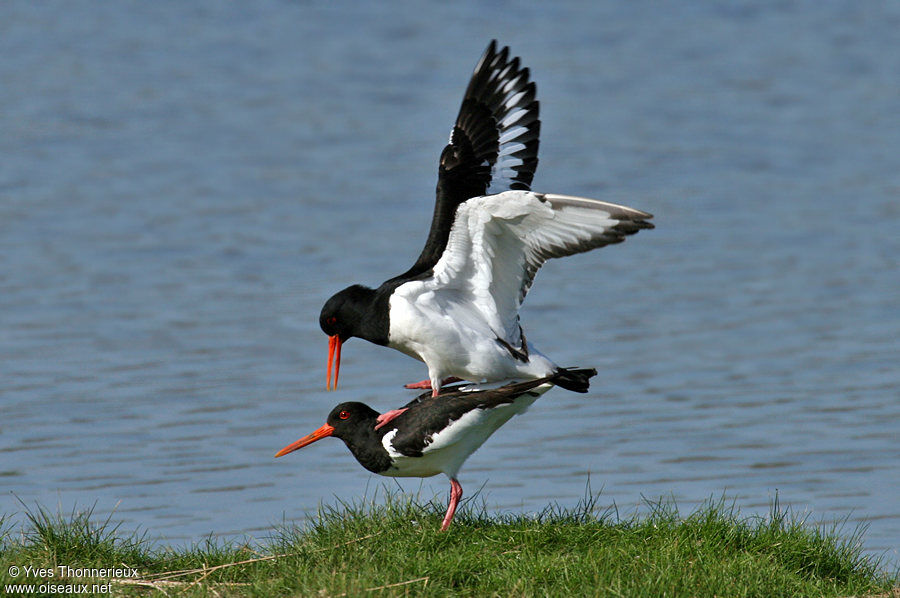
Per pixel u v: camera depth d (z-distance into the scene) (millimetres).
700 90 34625
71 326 18828
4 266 21281
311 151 28688
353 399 16438
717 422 15586
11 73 33844
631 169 27703
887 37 40156
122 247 22391
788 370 17469
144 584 8695
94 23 39656
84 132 29266
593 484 13492
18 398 16078
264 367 17531
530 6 43156
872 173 27547
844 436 14969
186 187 26000
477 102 10836
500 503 12859
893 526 12141
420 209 24875
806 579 9203
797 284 21203
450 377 10961
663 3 44281
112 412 15664
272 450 14516
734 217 24844
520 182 10891
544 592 8305
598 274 22016
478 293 10531
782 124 31297
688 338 18875
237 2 42344
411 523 9812
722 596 8375
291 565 8898
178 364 17469
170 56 36406
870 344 18531
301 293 20500
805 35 40688
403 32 39375
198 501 12875
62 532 9539
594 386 17031
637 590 8258
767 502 12898
